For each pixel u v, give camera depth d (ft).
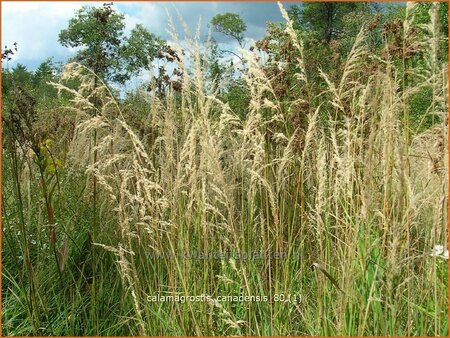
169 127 14.19
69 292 14.53
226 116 13.67
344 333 10.98
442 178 11.87
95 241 13.93
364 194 11.98
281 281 13.55
